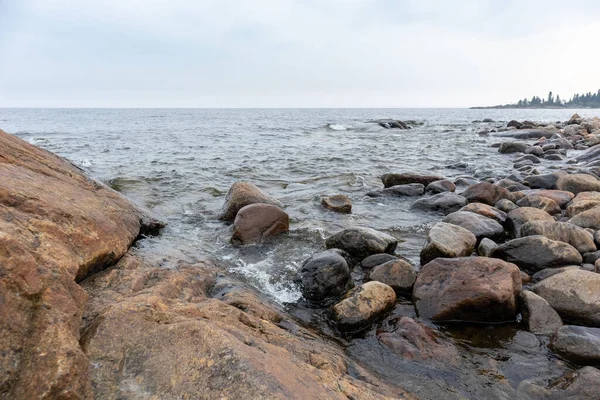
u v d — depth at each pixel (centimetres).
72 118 8106
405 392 400
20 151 732
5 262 287
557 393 394
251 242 806
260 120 7519
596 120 3284
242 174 1627
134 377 290
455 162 1955
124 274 504
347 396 316
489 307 517
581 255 703
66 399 252
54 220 481
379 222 988
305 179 1541
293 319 543
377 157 2156
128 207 798
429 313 541
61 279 336
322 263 617
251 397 263
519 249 705
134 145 2670
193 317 378
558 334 473
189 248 770
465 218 856
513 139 2984
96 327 326
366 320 519
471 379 427
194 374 286
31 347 264
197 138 3344
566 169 1488
